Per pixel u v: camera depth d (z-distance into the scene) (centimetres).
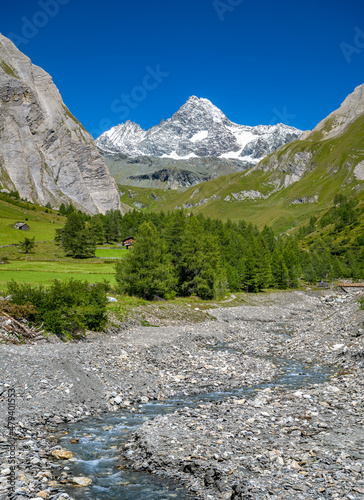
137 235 6269
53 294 3309
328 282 14750
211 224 13700
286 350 3691
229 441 1387
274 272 12925
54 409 1770
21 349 2525
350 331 3666
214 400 2053
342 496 992
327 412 1692
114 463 1276
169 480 1152
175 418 1677
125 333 4000
